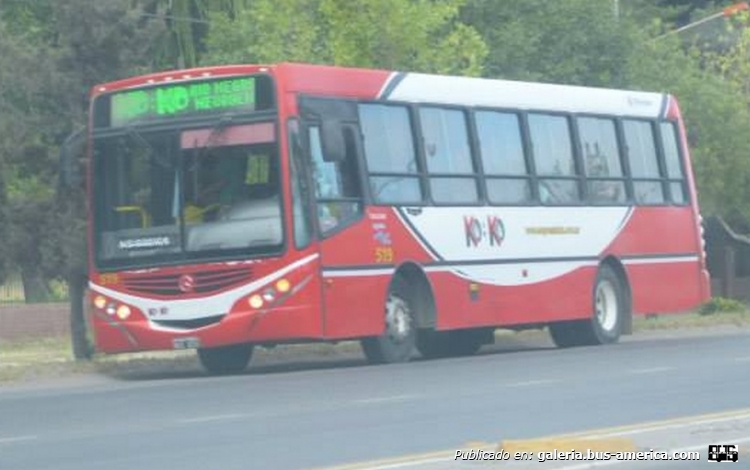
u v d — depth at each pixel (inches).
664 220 2817.4
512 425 1482.5
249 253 2110.0
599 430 1422.2
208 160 2143.2
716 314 3720.5
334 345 2701.8
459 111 2406.5
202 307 2127.2
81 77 3380.9
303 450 1339.8
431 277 2316.7
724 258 4697.3
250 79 2126.0
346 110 2196.1
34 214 3400.6
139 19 3484.3
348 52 3009.4
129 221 2182.6
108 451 1369.3
